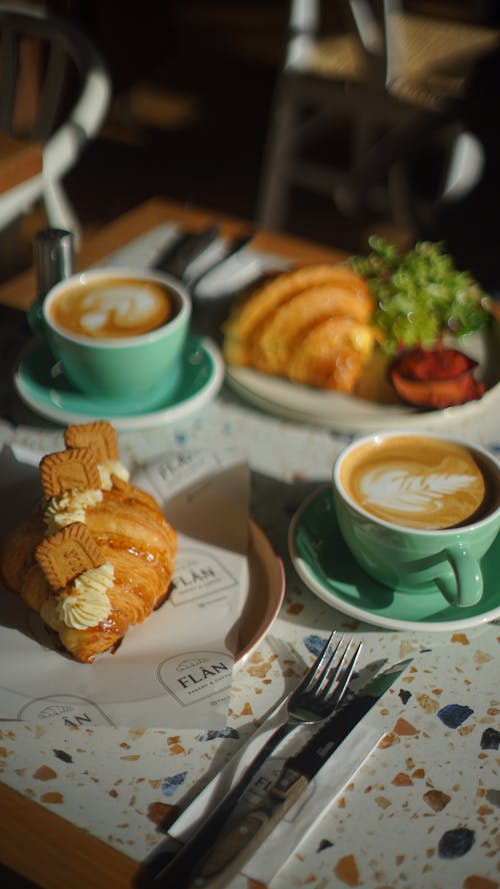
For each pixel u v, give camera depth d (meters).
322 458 0.83
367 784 0.60
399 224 2.23
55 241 0.88
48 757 0.61
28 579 0.66
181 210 1.15
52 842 0.57
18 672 0.64
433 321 0.91
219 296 1.00
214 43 3.47
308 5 2.02
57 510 0.67
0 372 0.90
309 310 0.87
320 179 2.13
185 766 0.61
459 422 0.87
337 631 0.69
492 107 1.64
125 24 2.71
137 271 0.89
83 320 0.84
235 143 2.83
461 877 0.56
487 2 2.72
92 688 0.63
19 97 2.33
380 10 1.79
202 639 0.66
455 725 0.63
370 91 1.93
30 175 0.98
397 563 0.68
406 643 0.68
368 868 0.57
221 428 0.86
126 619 0.65
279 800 0.58
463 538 0.66
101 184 2.56
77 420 0.83
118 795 0.59
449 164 1.86
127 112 2.85
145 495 0.71
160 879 0.55
